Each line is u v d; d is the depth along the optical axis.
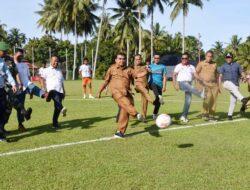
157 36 79.31
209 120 11.25
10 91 8.32
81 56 83.94
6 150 7.42
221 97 20.12
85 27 68.31
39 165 6.39
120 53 8.58
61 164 6.45
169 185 5.46
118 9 62.06
